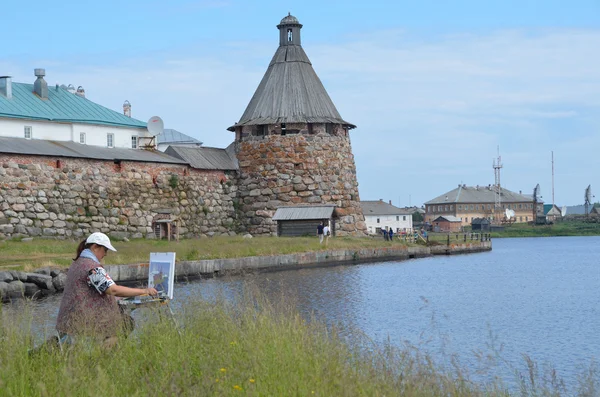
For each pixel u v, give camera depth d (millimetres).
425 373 10750
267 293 29422
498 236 153500
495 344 20234
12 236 45188
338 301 28781
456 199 180750
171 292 11906
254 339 10945
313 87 65062
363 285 35375
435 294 32594
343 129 65438
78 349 10133
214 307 12953
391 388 9555
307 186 62125
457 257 63281
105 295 10969
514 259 62375
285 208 60688
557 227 164125
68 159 49219
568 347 19984
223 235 60156
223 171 62625
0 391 8258
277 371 9430
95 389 8555
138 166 54000
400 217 136375
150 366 9977
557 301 30672
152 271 12258
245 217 62812
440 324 23688
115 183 52031
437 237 84375
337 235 62438
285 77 65000
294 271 42625
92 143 56781
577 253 76125
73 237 48500
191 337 11180
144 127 60156
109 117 58312
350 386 8938
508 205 184250
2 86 54094
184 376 9203
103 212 50875
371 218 133500
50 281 29109
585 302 30375
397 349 15031
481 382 14625
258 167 62844
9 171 45719
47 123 54250
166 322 11594
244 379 9070
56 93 57625
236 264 40250
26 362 9414
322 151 63000
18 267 30562
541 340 21031
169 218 55688
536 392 13398
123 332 11016
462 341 20625
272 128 62906
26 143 48781
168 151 59969
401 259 57156
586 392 13406
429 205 185625
